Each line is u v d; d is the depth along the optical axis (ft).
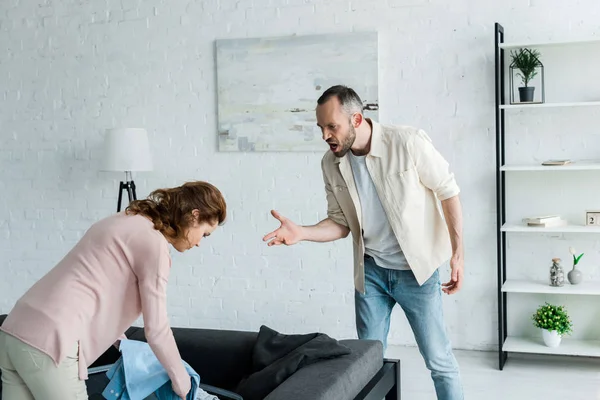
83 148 19.15
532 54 15.40
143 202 8.61
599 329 16.06
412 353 16.75
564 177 15.98
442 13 16.44
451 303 16.80
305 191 17.63
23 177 19.65
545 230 15.24
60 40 19.12
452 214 10.91
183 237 8.70
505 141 16.29
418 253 10.86
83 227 19.33
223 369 11.03
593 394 13.92
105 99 18.90
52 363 7.96
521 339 16.19
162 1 18.34
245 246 18.15
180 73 18.33
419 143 10.65
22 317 8.04
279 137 17.63
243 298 18.28
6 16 19.45
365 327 11.42
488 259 16.48
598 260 15.93
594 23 15.57
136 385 8.86
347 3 17.04
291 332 17.99
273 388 9.49
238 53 17.76
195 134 18.33
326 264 17.65
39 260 19.70
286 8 17.46
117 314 8.40
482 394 14.01
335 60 17.10
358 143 10.68
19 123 19.56
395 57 16.80
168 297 18.79
